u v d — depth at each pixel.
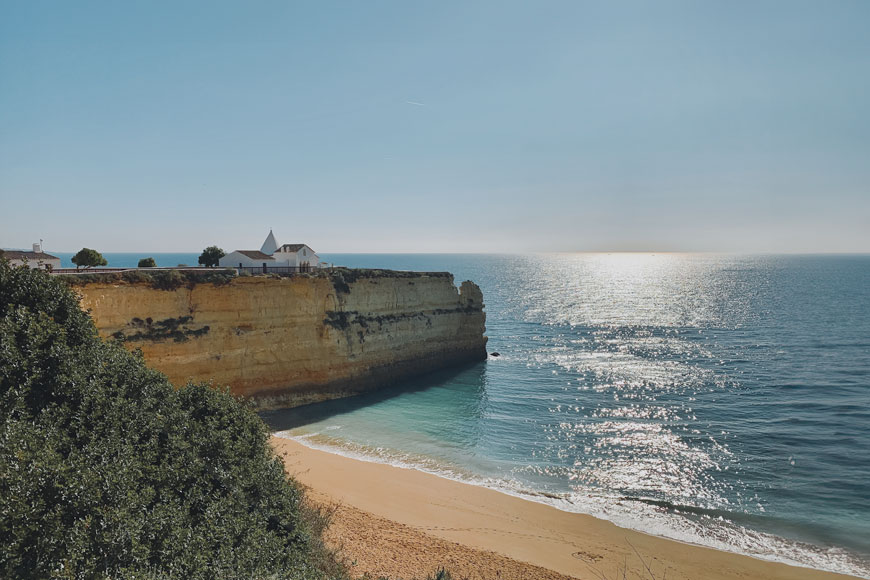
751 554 20.73
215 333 37.31
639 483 27.62
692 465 30.11
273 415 38.91
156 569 10.82
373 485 26.58
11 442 11.38
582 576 18.84
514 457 31.39
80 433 13.17
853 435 35.00
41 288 16.14
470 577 17.92
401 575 17.25
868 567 19.86
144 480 13.03
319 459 30.11
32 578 9.58
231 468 15.13
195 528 12.61
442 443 33.78
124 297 33.12
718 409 41.47
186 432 15.50
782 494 26.25
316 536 17.48
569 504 25.08
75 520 10.62
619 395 46.19
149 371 17.00
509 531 22.20
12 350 14.02
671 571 19.42
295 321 41.75
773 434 35.34
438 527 22.23
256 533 13.53
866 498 25.77
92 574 9.92
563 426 37.53
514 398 45.41
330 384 43.75
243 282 38.94
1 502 9.92
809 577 19.09
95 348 16.11
